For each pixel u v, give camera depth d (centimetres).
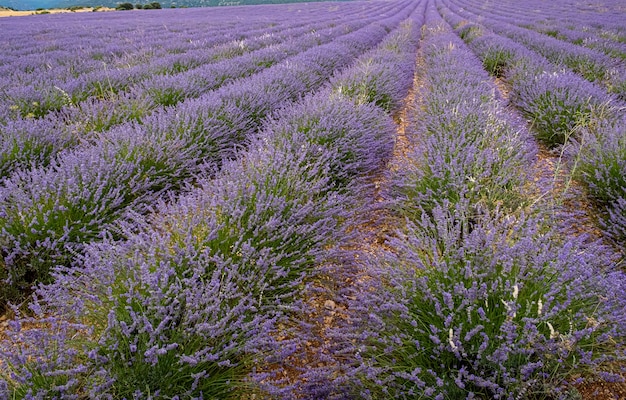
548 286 178
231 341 173
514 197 288
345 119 406
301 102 484
